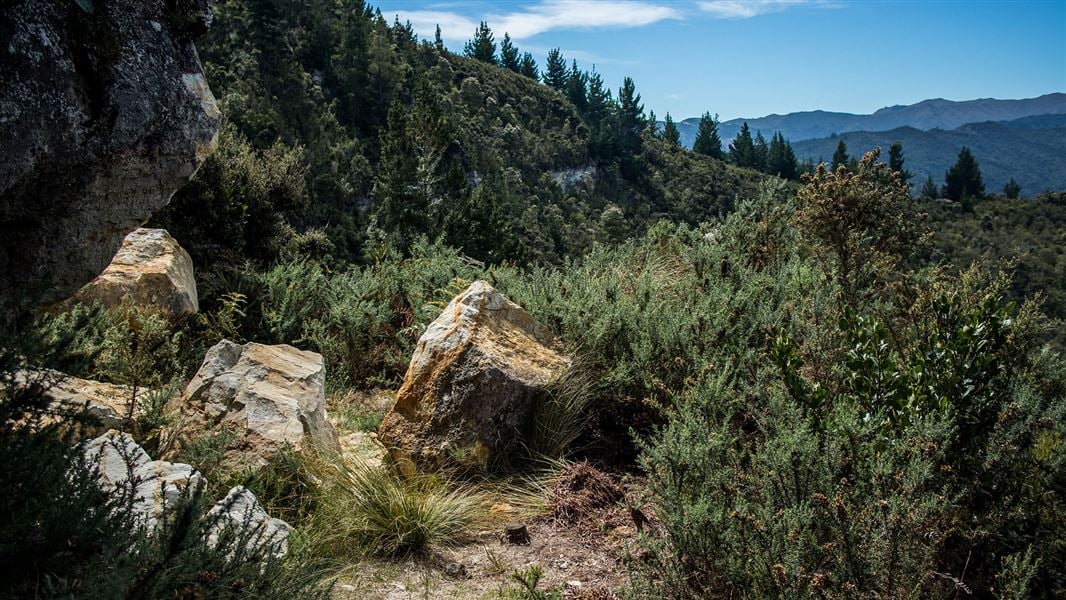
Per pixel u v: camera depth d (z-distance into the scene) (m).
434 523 4.06
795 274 6.51
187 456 3.99
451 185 29.88
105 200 2.70
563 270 8.34
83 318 2.62
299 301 9.05
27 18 2.32
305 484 4.14
